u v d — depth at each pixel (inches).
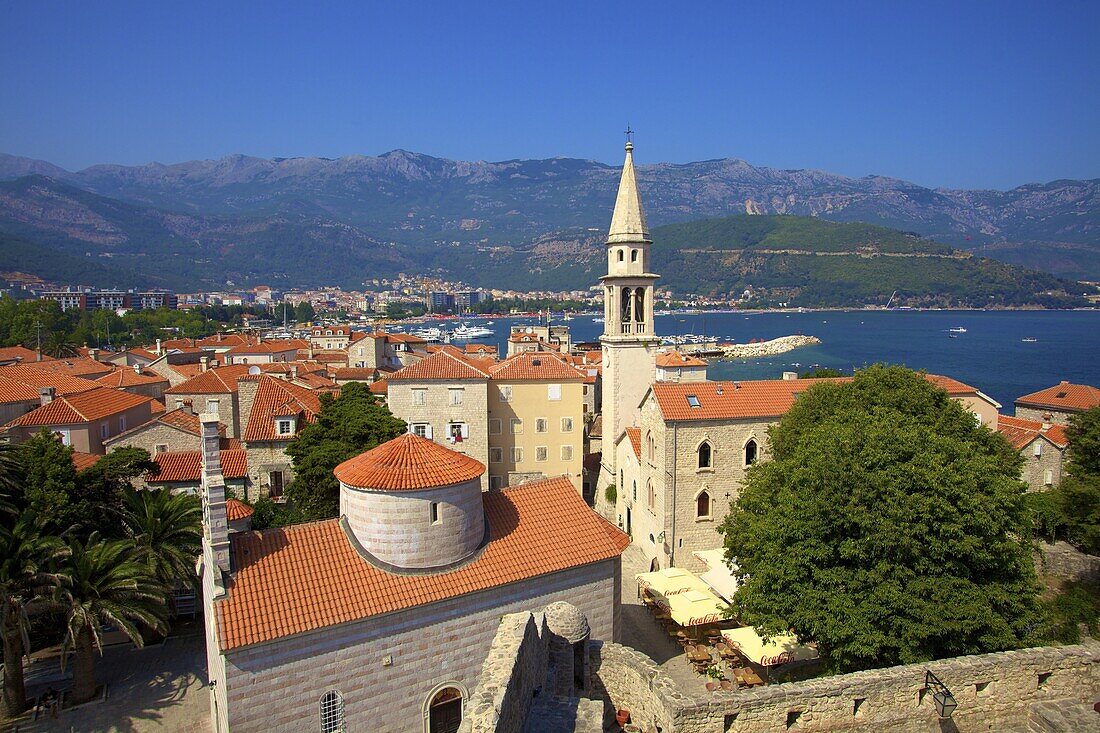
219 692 1159.6
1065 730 937.5
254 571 1211.2
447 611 1286.9
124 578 1464.1
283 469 2755.9
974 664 1005.2
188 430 2851.9
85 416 2704.2
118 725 1393.9
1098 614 1732.3
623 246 3036.4
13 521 1684.3
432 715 1286.9
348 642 1191.6
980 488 1328.7
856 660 1277.1
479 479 1406.3
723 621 1851.6
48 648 1727.4
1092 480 2014.0
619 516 2970.0
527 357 3612.2
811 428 1919.3
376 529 1289.4
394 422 2613.2
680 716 940.6
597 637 1504.7
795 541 1385.3
